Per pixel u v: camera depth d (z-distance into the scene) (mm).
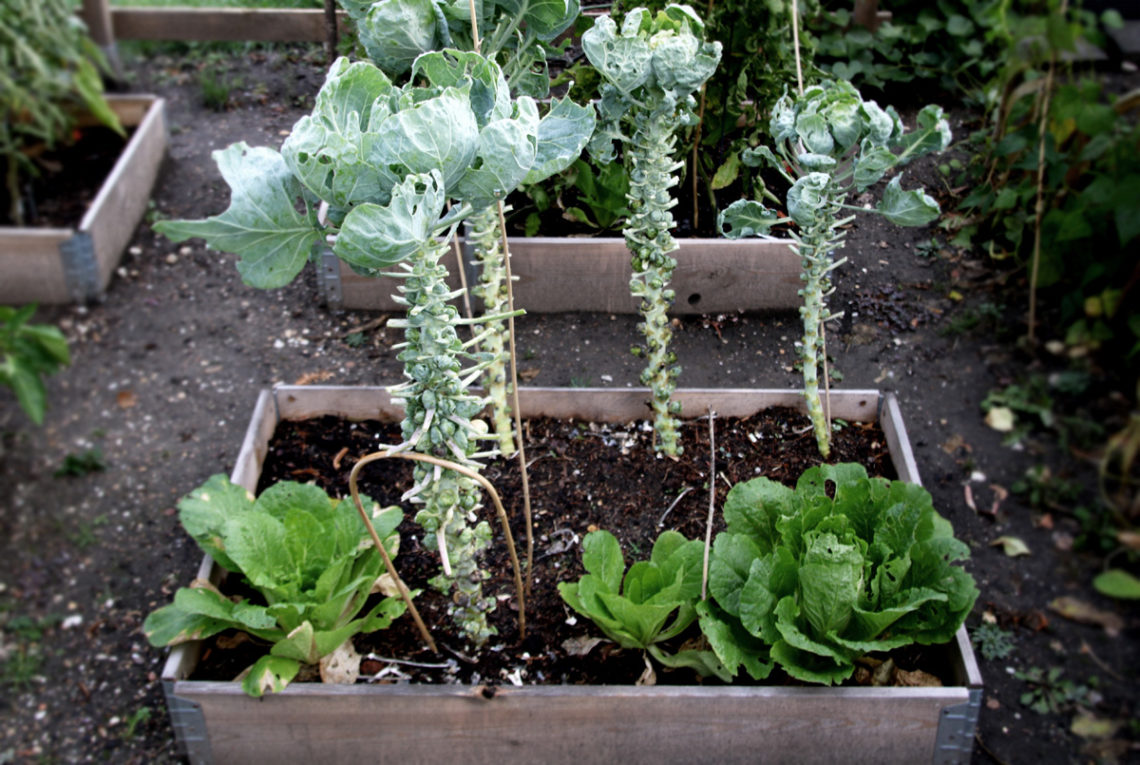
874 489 2359
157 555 2889
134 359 3580
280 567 2254
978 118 4699
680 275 3594
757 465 2836
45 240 3693
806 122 2357
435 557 2625
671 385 2887
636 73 2229
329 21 4012
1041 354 3344
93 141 4691
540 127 1990
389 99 1728
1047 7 3574
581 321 3650
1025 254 3684
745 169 3824
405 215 1547
